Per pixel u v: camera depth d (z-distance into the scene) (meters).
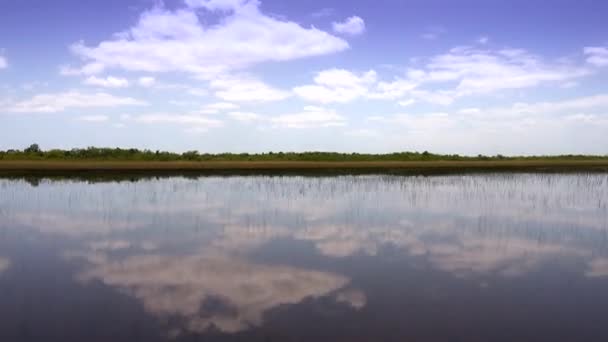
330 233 13.77
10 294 8.30
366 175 37.44
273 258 10.92
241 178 33.88
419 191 25.17
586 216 16.95
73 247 11.94
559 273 9.74
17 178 32.75
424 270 9.92
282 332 6.78
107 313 7.45
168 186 27.53
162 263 10.45
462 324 7.08
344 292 8.52
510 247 12.08
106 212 17.52
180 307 7.75
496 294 8.41
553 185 29.05
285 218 16.34
